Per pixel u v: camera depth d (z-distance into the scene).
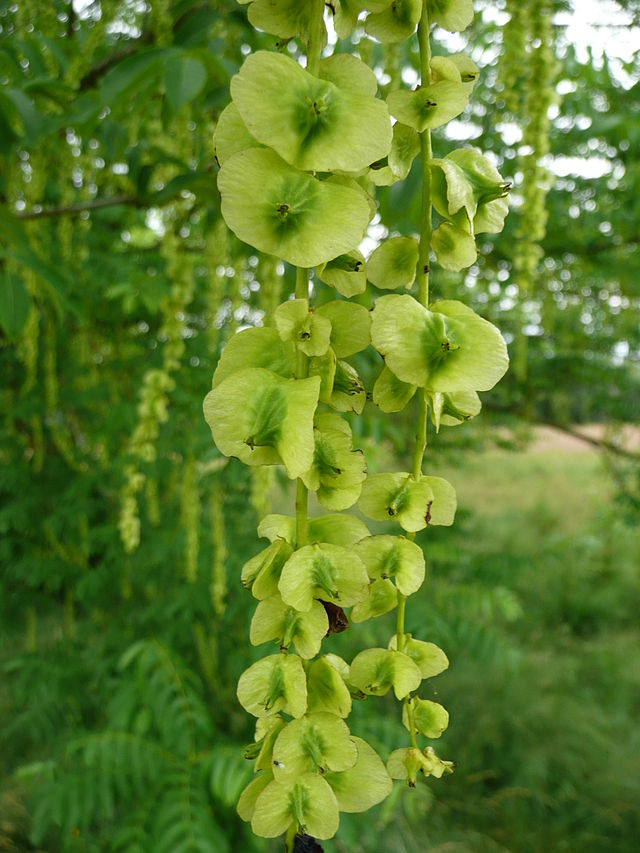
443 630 3.53
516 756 4.37
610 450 5.55
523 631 6.16
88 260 3.50
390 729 3.38
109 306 3.55
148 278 3.03
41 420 4.34
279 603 0.53
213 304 2.18
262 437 0.48
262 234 0.46
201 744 3.32
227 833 3.12
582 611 6.49
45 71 2.04
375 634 3.58
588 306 5.18
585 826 3.96
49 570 3.95
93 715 3.87
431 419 0.60
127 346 3.97
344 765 0.53
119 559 3.87
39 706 3.73
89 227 3.05
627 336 4.94
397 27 0.56
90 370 3.47
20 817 3.54
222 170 0.46
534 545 7.71
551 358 5.42
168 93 1.53
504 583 4.55
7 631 4.50
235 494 3.84
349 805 0.56
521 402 5.62
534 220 1.49
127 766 2.93
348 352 0.54
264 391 0.48
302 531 0.54
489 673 5.07
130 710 3.10
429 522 0.61
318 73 0.48
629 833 3.92
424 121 0.55
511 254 3.82
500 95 1.58
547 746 4.44
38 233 2.58
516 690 4.93
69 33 2.40
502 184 0.57
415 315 0.52
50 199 3.09
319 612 0.52
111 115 1.80
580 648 5.89
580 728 4.55
